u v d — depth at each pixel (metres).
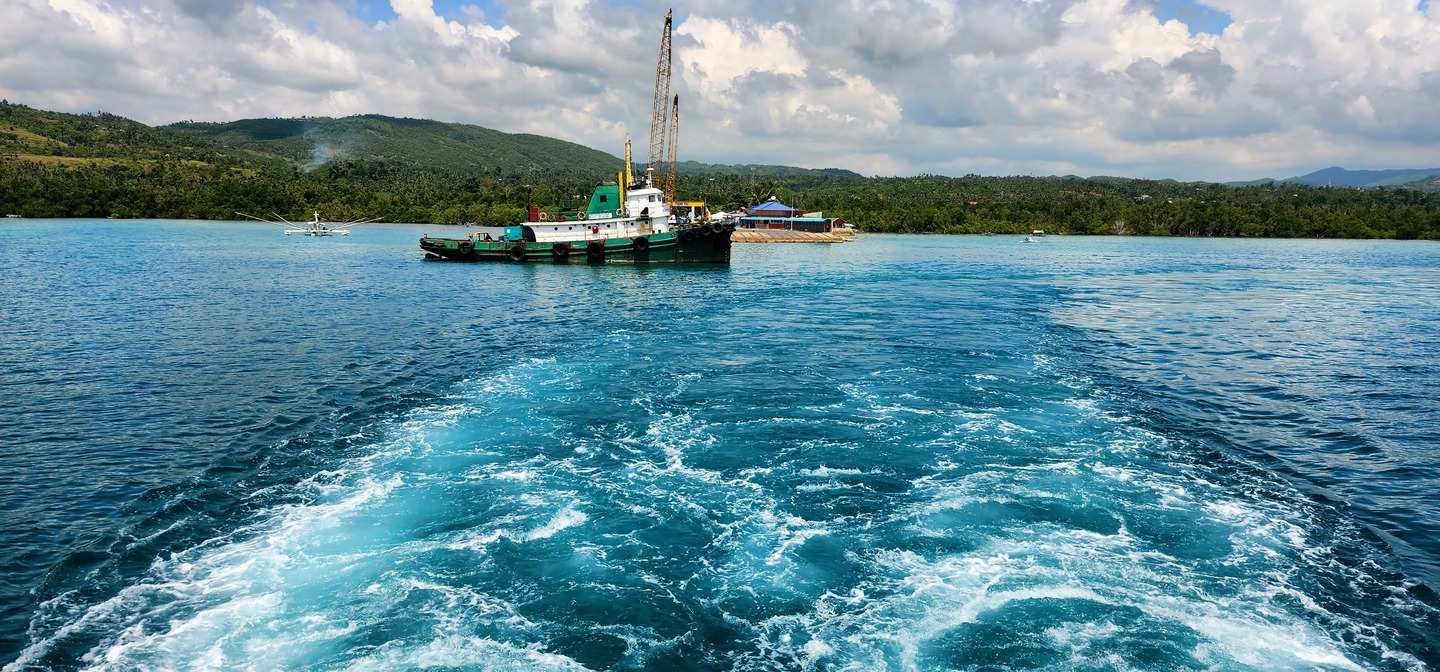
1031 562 16.08
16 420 25.56
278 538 17.05
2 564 15.77
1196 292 70.31
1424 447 24.28
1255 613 14.27
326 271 80.06
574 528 17.56
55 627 13.58
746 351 37.91
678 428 24.97
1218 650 13.10
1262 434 25.44
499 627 13.71
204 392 29.34
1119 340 43.31
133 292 59.91
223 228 170.25
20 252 97.19
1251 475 21.39
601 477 20.70
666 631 13.64
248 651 12.97
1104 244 165.50
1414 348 41.66
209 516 18.20
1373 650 13.18
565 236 90.00
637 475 20.86
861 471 21.17
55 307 51.28
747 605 14.48
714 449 22.95
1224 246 160.38
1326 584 15.38
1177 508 18.91
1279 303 62.31
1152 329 47.59
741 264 99.19
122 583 15.09
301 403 27.89
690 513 18.42
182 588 14.93
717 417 26.22
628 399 28.53
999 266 100.25
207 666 12.56
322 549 16.55
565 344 39.47
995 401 28.59
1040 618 14.00
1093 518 18.25
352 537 17.11
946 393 29.69
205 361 34.81
